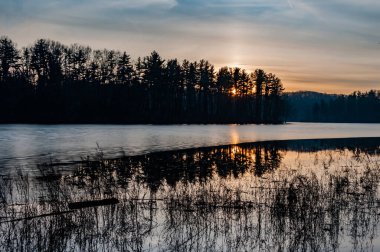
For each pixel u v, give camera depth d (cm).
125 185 1931
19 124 7119
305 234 1195
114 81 9694
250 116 12756
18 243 1107
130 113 9075
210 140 4769
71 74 9406
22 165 2519
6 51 8412
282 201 1557
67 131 5597
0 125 6700
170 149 3628
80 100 8744
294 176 2108
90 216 1340
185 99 11350
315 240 1154
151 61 10119
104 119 8494
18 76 8456
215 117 11319
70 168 2412
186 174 2289
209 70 11450
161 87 10225
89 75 9600
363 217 1390
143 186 1916
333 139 5744
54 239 1130
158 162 2753
